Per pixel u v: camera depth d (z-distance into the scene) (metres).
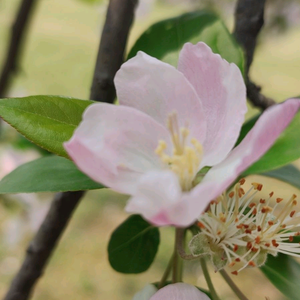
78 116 0.25
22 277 0.30
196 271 0.66
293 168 0.29
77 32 1.96
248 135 0.24
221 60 0.25
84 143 0.23
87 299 0.73
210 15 0.27
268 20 0.58
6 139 0.41
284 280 0.27
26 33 0.38
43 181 0.26
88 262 0.80
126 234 0.29
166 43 0.27
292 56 1.86
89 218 0.90
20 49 0.38
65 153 0.25
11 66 0.38
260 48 0.60
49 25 2.02
